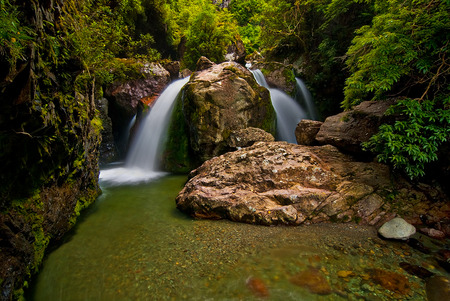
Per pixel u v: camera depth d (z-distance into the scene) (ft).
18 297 7.34
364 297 7.64
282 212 12.90
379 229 11.83
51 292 8.14
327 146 19.11
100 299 7.89
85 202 15.53
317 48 42.60
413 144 12.26
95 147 17.43
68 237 11.76
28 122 6.68
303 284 8.33
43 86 7.61
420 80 13.52
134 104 33.14
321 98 41.73
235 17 78.18
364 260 9.64
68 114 10.14
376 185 14.42
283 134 35.45
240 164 17.24
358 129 18.26
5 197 7.01
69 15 10.29
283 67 41.24
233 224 13.17
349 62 17.21
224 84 26.23
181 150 27.55
